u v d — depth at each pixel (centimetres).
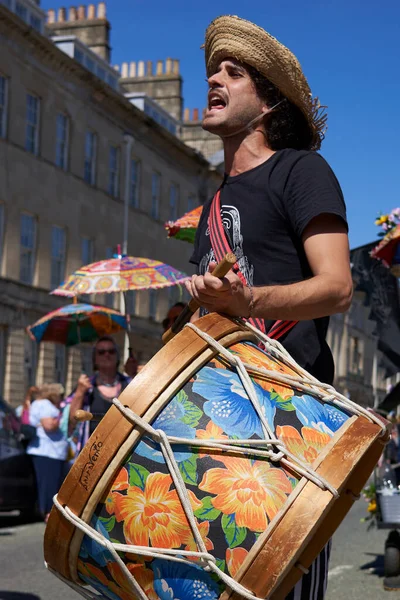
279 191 229
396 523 633
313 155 231
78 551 182
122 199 3597
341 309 211
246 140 242
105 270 923
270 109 240
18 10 3359
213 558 170
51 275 3066
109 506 175
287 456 177
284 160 232
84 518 176
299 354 230
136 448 175
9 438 1149
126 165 3591
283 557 169
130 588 178
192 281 200
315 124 248
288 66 237
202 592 172
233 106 240
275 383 192
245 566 170
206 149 4947
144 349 3756
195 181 4303
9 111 2822
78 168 3238
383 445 195
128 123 3644
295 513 172
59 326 1135
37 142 3000
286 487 175
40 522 1184
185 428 177
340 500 196
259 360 196
